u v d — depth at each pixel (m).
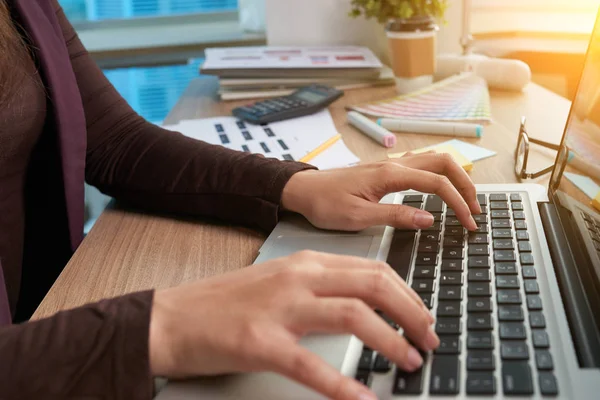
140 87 1.78
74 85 0.79
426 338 0.43
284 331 0.41
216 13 1.80
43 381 0.41
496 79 1.12
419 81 1.13
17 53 0.71
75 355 0.42
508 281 0.51
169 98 1.80
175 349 0.42
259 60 1.22
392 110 1.03
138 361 0.41
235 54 1.29
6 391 0.41
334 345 0.45
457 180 0.66
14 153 0.76
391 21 1.13
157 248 0.65
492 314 0.47
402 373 0.41
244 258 0.62
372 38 1.36
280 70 1.16
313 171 0.69
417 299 0.44
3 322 0.64
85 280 0.59
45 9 0.79
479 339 0.44
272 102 1.09
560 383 0.40
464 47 1.21
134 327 0.42
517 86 1.11
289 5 1.35
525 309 0.47
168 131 0.79
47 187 0.82
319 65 1.17
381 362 0.42
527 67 1.10
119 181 0.76
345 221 0.62
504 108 1.03
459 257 0.56
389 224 0.61
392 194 0.70
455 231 0.60
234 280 0.45
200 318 0.42
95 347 0.42
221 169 0.70
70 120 0.77
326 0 1.34
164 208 0.73
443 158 0.67
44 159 0.81
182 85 1.78
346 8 1.34
